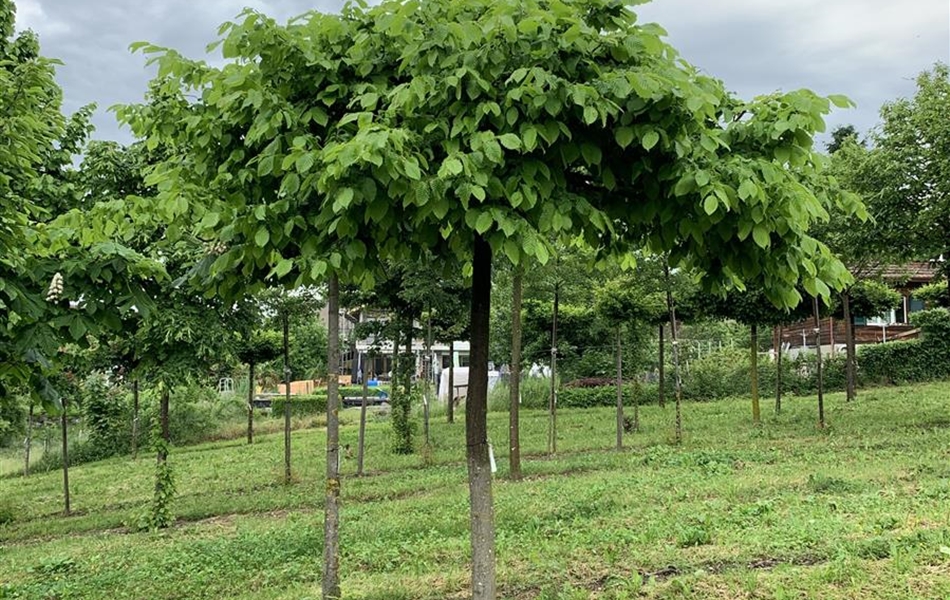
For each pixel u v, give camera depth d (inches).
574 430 597.6
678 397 483.8
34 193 301.3
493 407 802.8
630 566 188.4
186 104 129.3
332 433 150.6
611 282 491.2
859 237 432.8
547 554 207.3
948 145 398.6
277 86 116.2
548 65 99.5
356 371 1409.9
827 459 356.8
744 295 521.3
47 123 198.8
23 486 534.6
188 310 351.3
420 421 682.2
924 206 415.2
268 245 116.6
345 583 196.4
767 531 211.6
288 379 455.2
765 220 104.5
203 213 120.6
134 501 444.8
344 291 487.2
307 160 98.0
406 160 89.5
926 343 761.0
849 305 647.8
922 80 427.5
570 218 106.0
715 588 163.2
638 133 99.3
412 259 133.9
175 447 698.8
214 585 215.5
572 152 102.8
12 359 157.6
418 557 219.8
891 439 410.3
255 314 406.9
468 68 95.1
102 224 136.3
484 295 126.6
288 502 373.7
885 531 199.9
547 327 817.5
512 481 371.6
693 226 110.0
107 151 349.4
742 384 771.4
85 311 147.8
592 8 107.0
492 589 124.0
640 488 306.7
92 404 694.5
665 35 105.7
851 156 452.1
